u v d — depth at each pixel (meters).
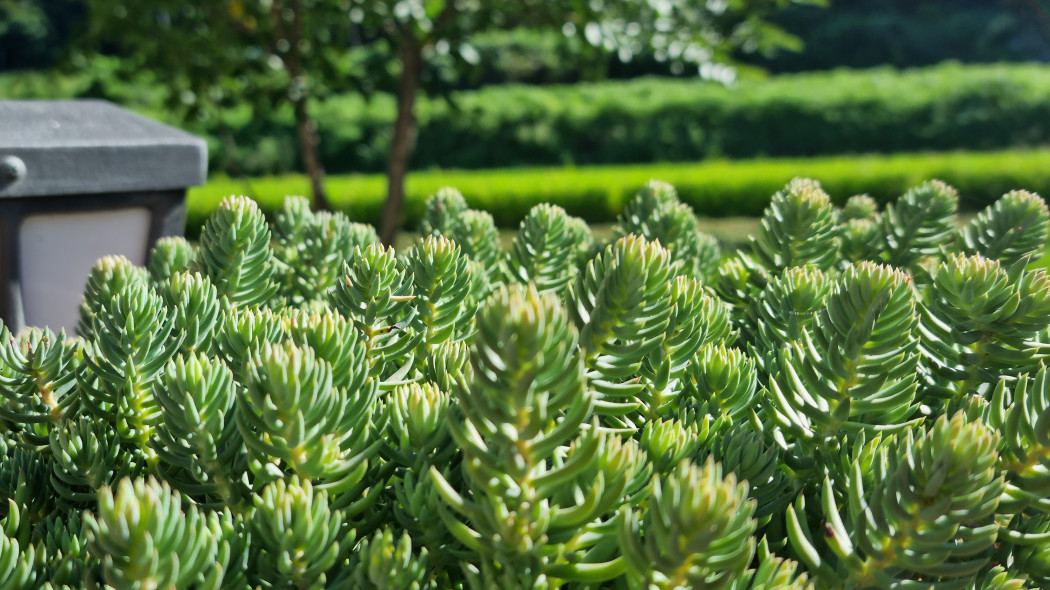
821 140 16.95
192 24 5.88
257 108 6.09
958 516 0.63
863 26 28.23
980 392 0.91
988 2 30.44
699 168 13.53
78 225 2.38
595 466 0.68
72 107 2.96
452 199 1.56
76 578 0.68
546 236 1.26
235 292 1.07
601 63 6.29
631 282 0.73
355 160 16.03
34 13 24.59
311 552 0.65
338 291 0.95
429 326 0.98
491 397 0.60
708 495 0.55
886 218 1.42
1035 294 0.86
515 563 0.64
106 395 0.85
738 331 1.13
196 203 10.44
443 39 5.63
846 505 0.78
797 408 0.82
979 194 12.31
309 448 0.70
